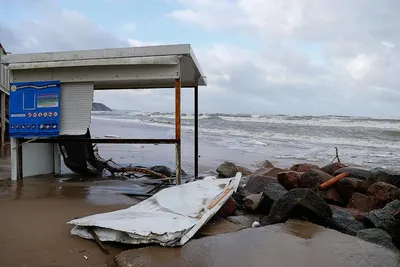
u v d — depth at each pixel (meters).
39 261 3.94
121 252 4.08
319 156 15.88
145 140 7.77
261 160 14.35
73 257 4.05
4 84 18.42
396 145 20.83
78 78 7.95
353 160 14.70
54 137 8.76
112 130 28.19
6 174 9.45
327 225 5.35
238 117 56.78
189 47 7.46
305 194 5.31
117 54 7.62
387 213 5.61
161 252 3.98
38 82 8.09
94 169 9.89
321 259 3.87
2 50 18.22
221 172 9.69
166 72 7.62
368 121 38.56
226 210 6.16
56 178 9.25
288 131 30.52
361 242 4.39
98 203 6.48
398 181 7.16
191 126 39.09
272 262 3.78
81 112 7.99
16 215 5.57
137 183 8.70
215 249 4.09
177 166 7.70
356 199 6.87
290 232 4.69
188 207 5.35
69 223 4.62
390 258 3.98
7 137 20.70
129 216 4.71
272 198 6.36
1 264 3.86
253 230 4.77
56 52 7.91
